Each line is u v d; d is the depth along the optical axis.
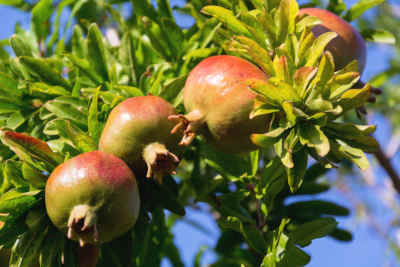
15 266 0.85
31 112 0.97
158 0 1.00
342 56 0.90
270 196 0.92
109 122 0.85
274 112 0.85
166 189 0.90
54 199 0.82
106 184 0.82
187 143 0.84
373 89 0.95
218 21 0.95
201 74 0.85
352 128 0.85
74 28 1.01
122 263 0.90
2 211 0.85
